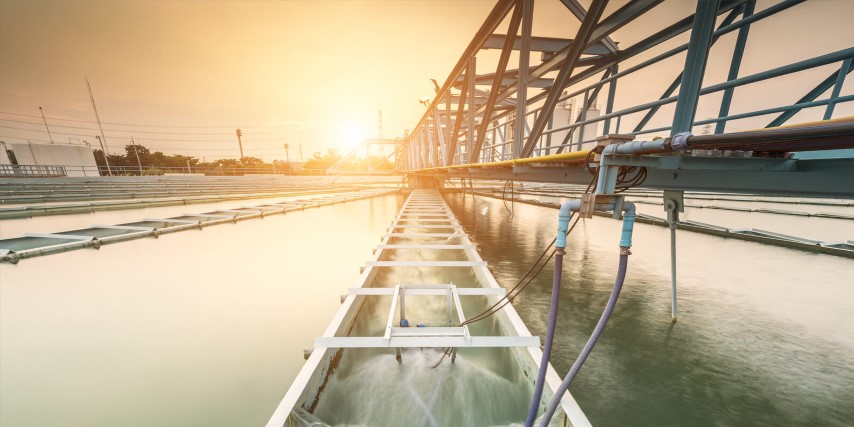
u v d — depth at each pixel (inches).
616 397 150.7
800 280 288.5
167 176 1828.2
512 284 288.0
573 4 243.0
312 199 1012.5
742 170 110.2
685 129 130.9
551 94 235.8
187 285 300.2
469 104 392.2
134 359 185.8
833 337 197.8
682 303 244.5
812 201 668.7
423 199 966.4
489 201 997.8
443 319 233.9
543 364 78.8
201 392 158.9
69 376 170.2
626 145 75.4
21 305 250.5
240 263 369.7
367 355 180.4
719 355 180.5
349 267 358.6
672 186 140.2
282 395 158.1
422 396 155.0
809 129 55.3
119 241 439.8
